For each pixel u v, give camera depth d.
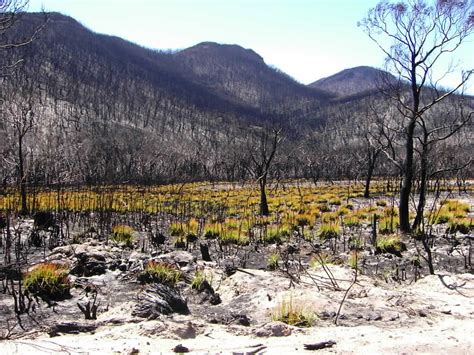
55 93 125.06
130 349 4.33
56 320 6.09
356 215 18.02
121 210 19.89
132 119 140.38
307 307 6.32
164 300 6.27
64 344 4.66
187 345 4.58
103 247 11.35
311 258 10.92
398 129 16.92
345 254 11.52
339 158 69.75
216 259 11.25
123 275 8.53
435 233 14.21
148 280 8.14
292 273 8.96
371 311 6.22
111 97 155.62
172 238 14.40
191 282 8.21
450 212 17.08
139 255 10.31
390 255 11.29
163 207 22.80
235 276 8.53
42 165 20.39
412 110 13.74
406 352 4.39
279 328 5.16
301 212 19.39
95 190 23.88
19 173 16.58
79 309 6.66
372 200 25.80
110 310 6.30
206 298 7.28
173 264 8.96
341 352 4.38
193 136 137.00
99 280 8.29
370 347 4.55
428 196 26.38
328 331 5.27
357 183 45.31
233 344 4.64
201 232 15.24
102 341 4.76
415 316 6.05
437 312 6.30
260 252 12.17
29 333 5.36
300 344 4.65
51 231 13.45
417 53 13.70
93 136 73.06
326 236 14.12
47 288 7.23
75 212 16.98
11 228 13.12
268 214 20.17
